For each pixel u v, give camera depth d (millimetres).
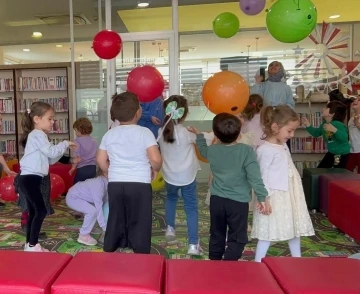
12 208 4543
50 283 1185
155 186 4441
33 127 3008
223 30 4250
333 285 1180
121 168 2232
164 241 3287
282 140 2373
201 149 2490
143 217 2227
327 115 4539
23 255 1408
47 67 6270
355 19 6074
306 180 4316
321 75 6008
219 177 2332
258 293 1128
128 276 1218
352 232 3018
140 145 2217
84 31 6777
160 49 5855
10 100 6566
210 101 2654
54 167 4840
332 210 3436
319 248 3129
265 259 1435
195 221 2951
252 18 6039
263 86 4449
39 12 6281
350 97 5742
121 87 5910
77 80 6094
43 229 3670
